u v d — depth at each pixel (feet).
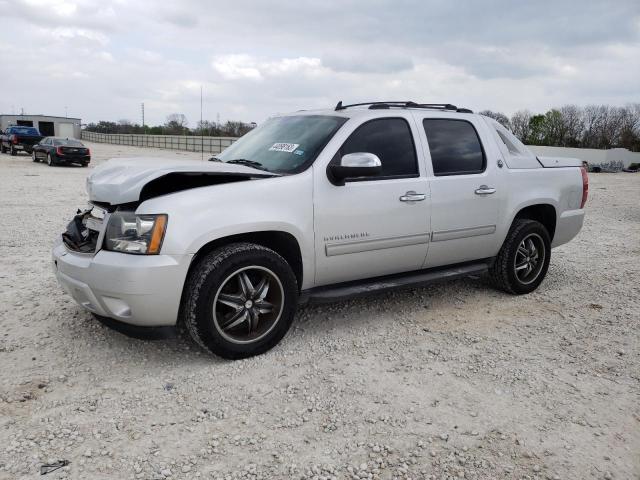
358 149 14.17
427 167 15.35
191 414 10.36
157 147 211.61
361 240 14.08
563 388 11.74
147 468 8.73
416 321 15.56
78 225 13.28
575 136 200.75
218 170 12.14
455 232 15.96
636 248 27.20
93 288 11.71
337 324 15.16
